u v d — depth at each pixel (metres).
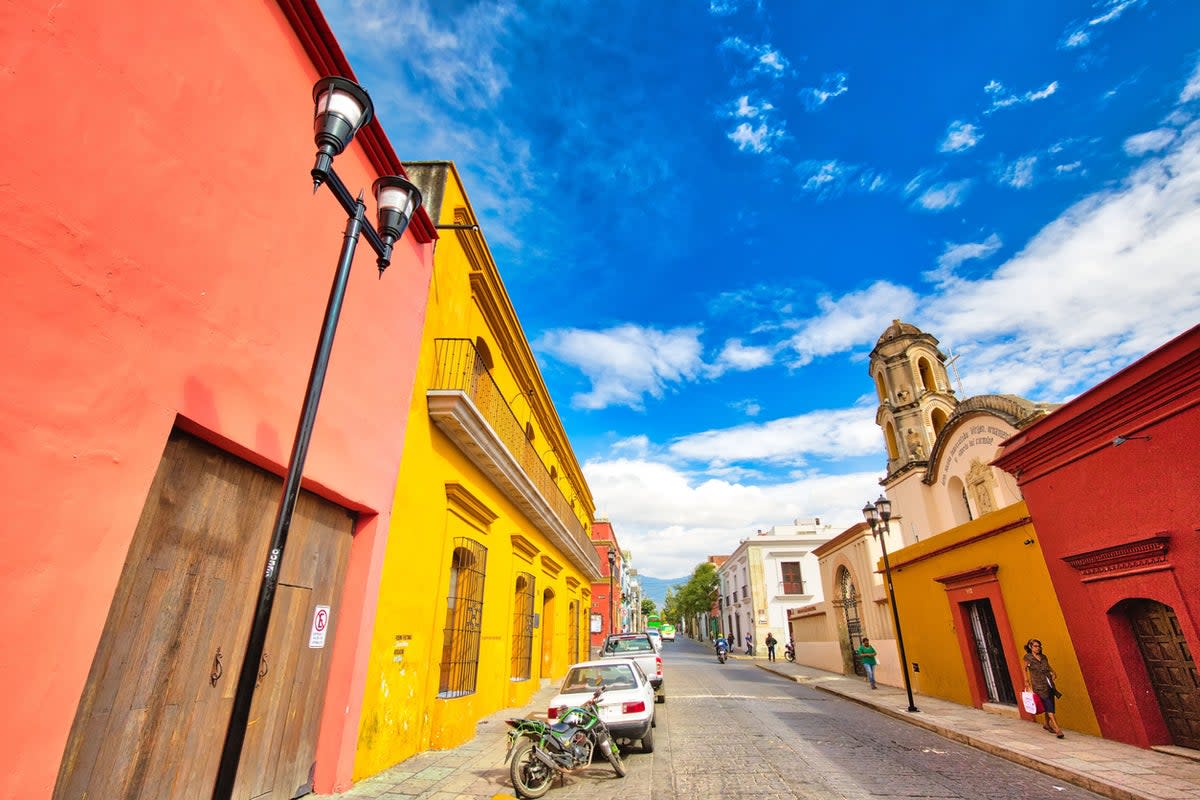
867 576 18.11
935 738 8.99
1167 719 7.47
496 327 11.45
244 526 4.66
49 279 3.04
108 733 3.44
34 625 2.87
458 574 9.54
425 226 8.10
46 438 2.99
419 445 7.79
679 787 6.23
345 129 3.53
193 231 4.05
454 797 5.62
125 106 3.53
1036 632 9.57
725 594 50.44
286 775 5.10
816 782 6.29
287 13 5.20
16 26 2.94
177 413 3.83
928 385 21.81
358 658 6.00
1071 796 5.83
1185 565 6.88
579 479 23.72
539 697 14.14
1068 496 8.85
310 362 5.42
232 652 4.48
